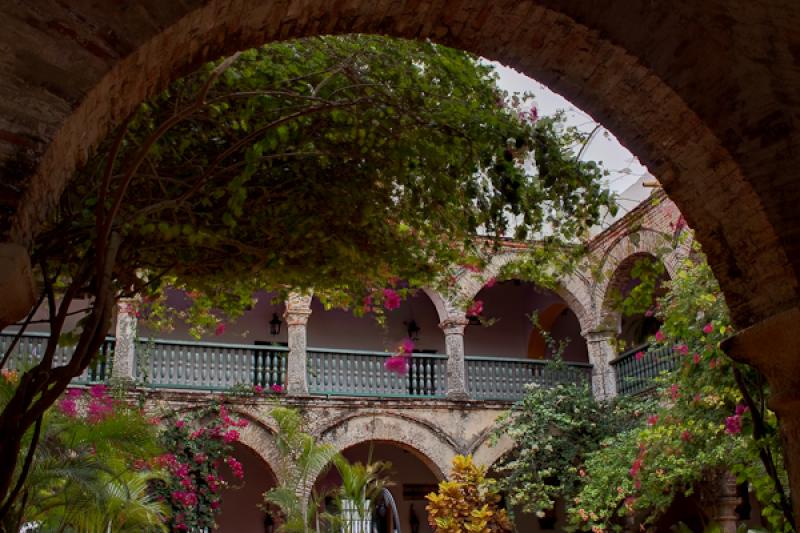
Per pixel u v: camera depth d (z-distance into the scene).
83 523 9.50
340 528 14.80
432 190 6.83
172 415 16.72
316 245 7.07
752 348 4.29
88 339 4.40
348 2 4.09
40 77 3.08
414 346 22.70
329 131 6.48
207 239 6.45
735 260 4.51
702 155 4.44
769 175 4.24
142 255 6.80
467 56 6.73
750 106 4.29
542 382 20.53
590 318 19.95
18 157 3.02
